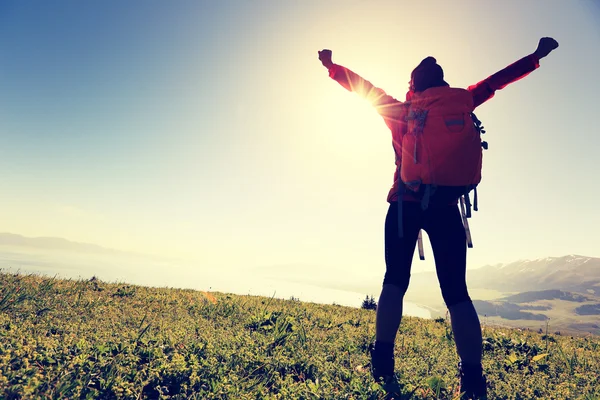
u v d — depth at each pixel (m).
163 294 8.34
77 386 2.41
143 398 2.57
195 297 8.52
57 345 3.20
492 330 8.58
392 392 3.08
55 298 5.72
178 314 5.99
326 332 6.08
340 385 3.21
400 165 3.33
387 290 3.35
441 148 3.02
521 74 3.46
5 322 3.88
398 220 3.20
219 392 2.67
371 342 5.32
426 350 5.35
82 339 3.42
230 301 8.52
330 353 4.48
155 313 5.84
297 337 5.11
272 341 4.58
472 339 3.12
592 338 9.02
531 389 3.68
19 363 2.62
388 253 3.43
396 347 5.41
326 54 3.70
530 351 5.90
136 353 3.27
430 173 3.05
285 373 3.48
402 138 3.35
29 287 6.21
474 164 3.10
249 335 4.95
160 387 2.69
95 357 3.03
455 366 4.37
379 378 3.30
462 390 3.14
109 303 6.19
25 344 3.13
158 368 2.92
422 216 3.29
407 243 3.34
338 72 3.61
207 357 3.46
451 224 3.26
